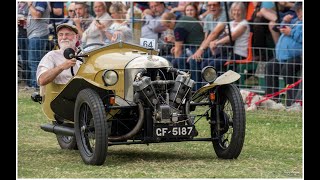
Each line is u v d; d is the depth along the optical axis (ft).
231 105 34.50
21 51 60.03
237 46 53.78
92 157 33.45
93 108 32.76
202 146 39.55
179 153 37.45
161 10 56.65
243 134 34.27
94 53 36.37
